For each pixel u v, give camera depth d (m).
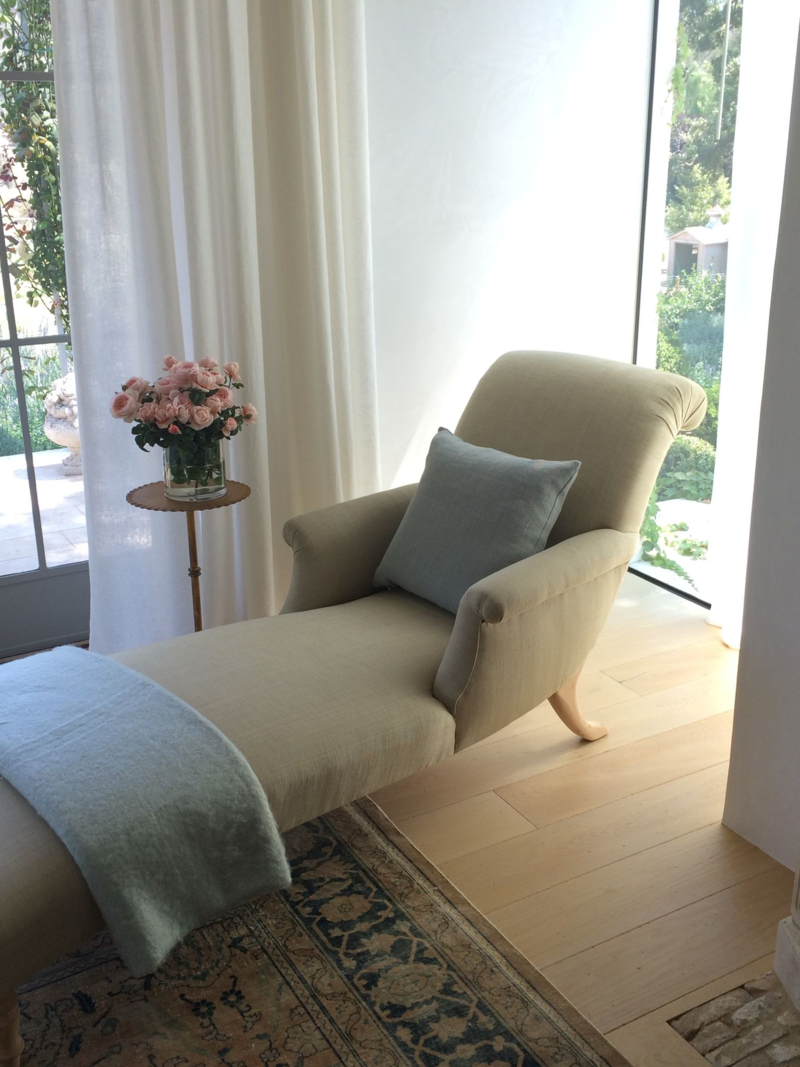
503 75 3.09
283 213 2.78
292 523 2.37
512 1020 1.66
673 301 3.35
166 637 2.90
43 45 2.58
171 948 1.59
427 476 2.38
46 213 2.70
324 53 2.68
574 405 2.38
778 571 1.93
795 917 1.66
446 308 3.23
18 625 2.97
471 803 2.26
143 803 1.57
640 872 2.02
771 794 2.04
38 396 2.82
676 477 3.37
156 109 2.49
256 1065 1.59
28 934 1.46
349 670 2.02
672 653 2.96
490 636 1.93
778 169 2.65
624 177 3.38
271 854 1.70
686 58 3.12
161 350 2.69
